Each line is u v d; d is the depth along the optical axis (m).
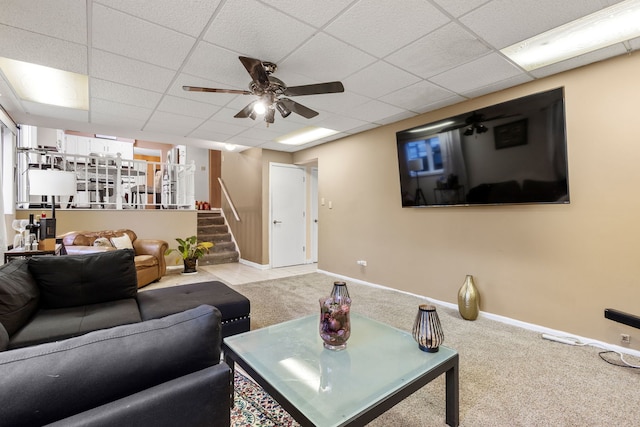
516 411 1.69
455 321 3.06
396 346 1.72
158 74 2.66
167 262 5.46
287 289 4.22
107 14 1.85
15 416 0.66
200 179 8.88
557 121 2.62
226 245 6.73
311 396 1.27
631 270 2.33
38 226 3.19
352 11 1.85
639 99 2.29
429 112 3.66
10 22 1.91
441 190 3.51
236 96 3.11
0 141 3.45
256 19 1.92
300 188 6.38
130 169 5.53
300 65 2.53
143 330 0.89
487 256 3.20
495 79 2.81
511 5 1.81
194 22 1.94
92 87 2.91
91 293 2.27
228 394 0.92
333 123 4.14
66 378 0.72
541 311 2.80
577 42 2.23
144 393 0.79
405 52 2.34
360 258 4.68
